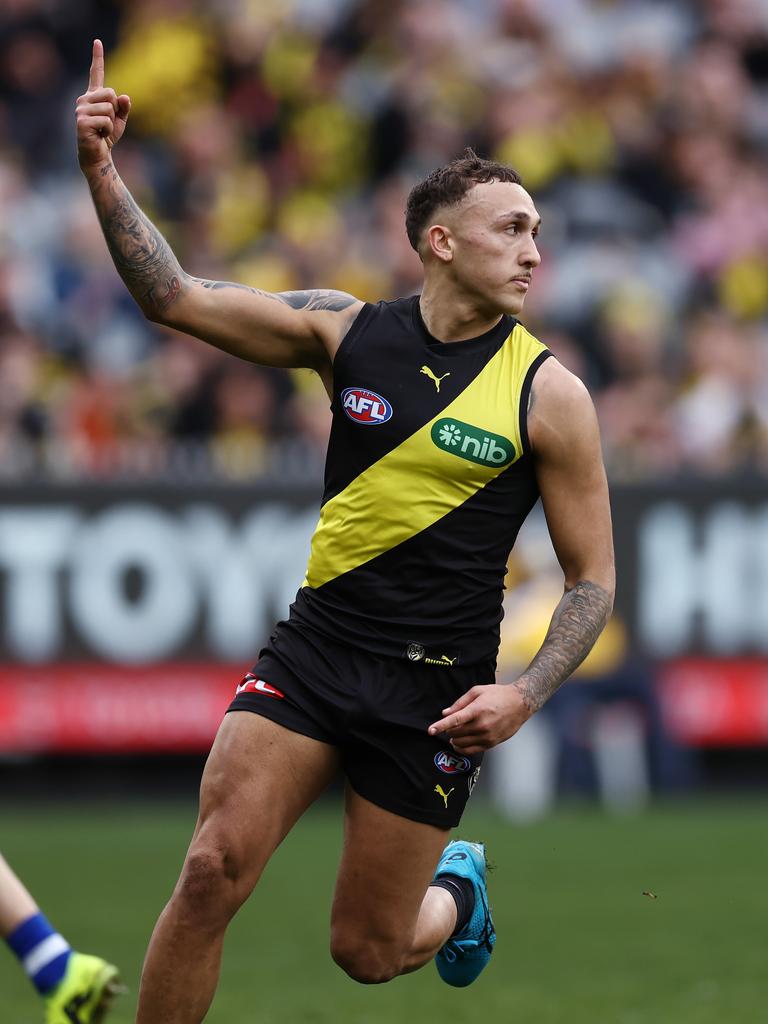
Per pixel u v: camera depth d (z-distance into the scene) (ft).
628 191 167.63
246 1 172.14
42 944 47.65
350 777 48.47
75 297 149.07
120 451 132.67
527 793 125.80
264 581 123.13
